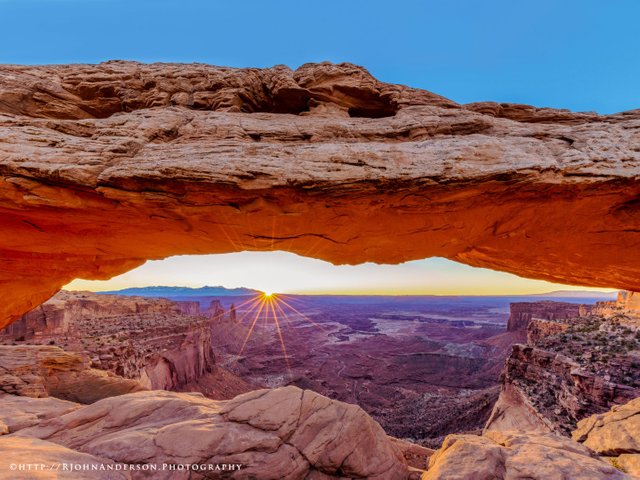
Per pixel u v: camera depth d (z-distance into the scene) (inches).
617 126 376.5
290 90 417.7
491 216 379.6
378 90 433.1
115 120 364.2
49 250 450.0
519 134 368.2
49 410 389.1
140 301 2455.7
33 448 245.3
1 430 309.1
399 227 390.3
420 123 377.7
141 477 233.5
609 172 322.0
